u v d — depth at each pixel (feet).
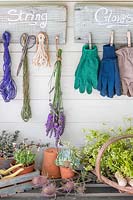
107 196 5.84
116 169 5.92
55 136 6.48
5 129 6.61
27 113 6.48
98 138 6.36
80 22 6.14
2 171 5.96
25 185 5.93
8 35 6.16
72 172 6.18
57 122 6.44
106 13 6.10
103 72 6.18
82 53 6.24
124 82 6.23
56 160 6.22
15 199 5.74
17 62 6.38
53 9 6.09
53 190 5.74
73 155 6.19
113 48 6.15
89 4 6.11
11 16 6.10
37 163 6.67
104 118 6.63
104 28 6.17
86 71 6.20
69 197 5.80
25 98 6.43
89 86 6.23
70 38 6.31
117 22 6.15
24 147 6.28
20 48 6.33
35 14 6.10
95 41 6.23
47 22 6.14
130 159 5.91
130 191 5.57
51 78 6.45
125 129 6.65
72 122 6.62
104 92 6.20
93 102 6.57
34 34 6.20
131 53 6.15
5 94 6.35
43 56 6.20
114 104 6.59
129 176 5.71
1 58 6.34
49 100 6.53
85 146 6.51
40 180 5.88
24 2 6.17
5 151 6.24
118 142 6.19
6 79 6.28
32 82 6.46
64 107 6.57
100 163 5.78
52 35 6.21
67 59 6.39
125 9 6.10
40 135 6.64
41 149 6.64
